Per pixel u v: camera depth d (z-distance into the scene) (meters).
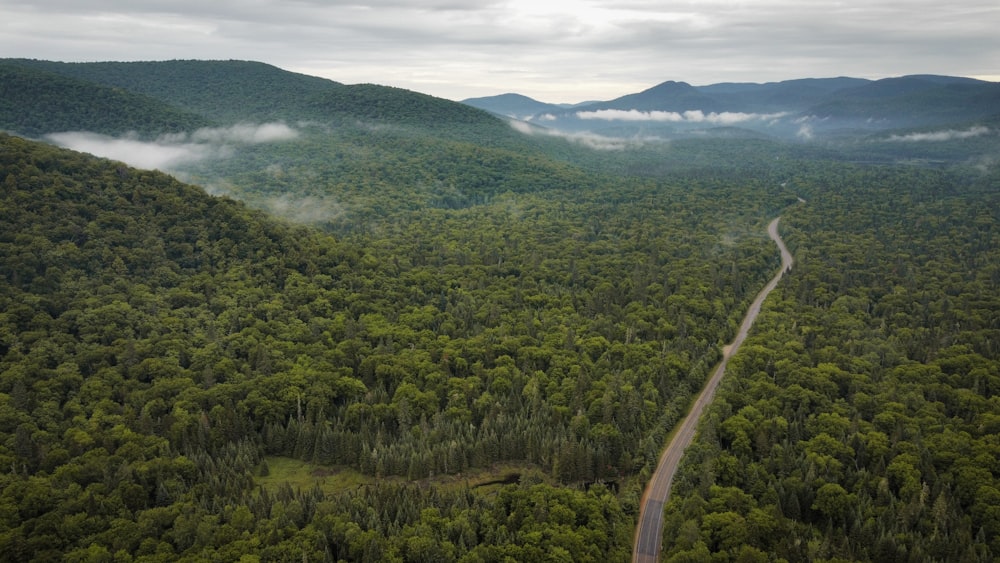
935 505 186.25
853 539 183.00
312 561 169.25
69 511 178.50
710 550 177.38
